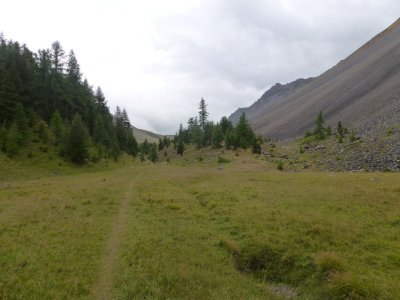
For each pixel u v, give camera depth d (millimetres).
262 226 17656
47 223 18484
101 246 15086
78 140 74438
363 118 122062
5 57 94625
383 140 74188
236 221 19188
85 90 116500
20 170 59844
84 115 102438
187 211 22656
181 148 138125
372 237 15344
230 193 28125
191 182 40125
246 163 77688
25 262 12773
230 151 108625
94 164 79500
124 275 11758
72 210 22484
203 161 100625
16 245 14570
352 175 37531
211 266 13648
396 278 11477
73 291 10719
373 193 23922
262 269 13883
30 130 78875
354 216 18781
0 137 65938
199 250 15266
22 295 10281
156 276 11867
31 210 21906
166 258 13719
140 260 13164
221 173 49344
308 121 174625
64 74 105312
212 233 17672
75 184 39719
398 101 114312
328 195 24141
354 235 15539
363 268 12250
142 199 26969
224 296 11055
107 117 117625
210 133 135625
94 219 20000
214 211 22500
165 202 25516
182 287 11289
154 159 133750
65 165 70875
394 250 13734
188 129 163875
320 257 12945
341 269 12109
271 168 68688
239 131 115375
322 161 76125
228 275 13133
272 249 14648
